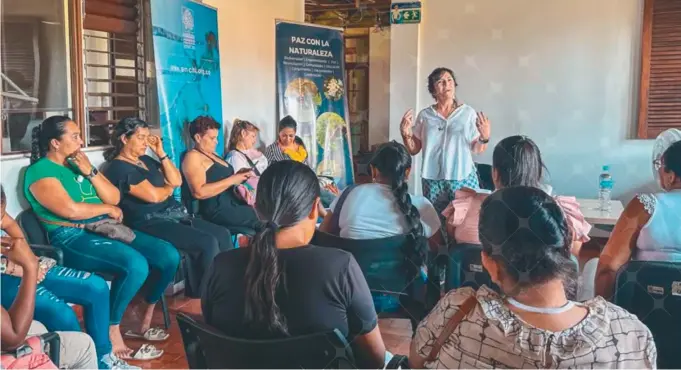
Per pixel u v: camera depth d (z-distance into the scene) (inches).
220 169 121.7
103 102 128.6
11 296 65.2
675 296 49.7
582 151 70.3
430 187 69.7
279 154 131.0
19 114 107.4
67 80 114.0
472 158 68.4
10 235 58.7
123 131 104.3
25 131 107.8
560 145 70.1
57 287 80.2
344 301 46.0
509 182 57.7
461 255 59.3
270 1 153.8
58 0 112.2
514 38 69.6
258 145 157.9
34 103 111.6
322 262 45.4
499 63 70.1
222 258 47.6
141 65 136.9
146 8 135.9
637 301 51.4
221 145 144.2
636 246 56.6
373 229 68.0
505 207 35.3
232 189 121.3
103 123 124.3
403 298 65.3
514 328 34.0
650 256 56.1
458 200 62.8
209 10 139.6
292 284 44.9
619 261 56.1
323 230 74.5
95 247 91.6
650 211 55.2
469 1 70.8
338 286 45.4
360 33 114.3
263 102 155.3
